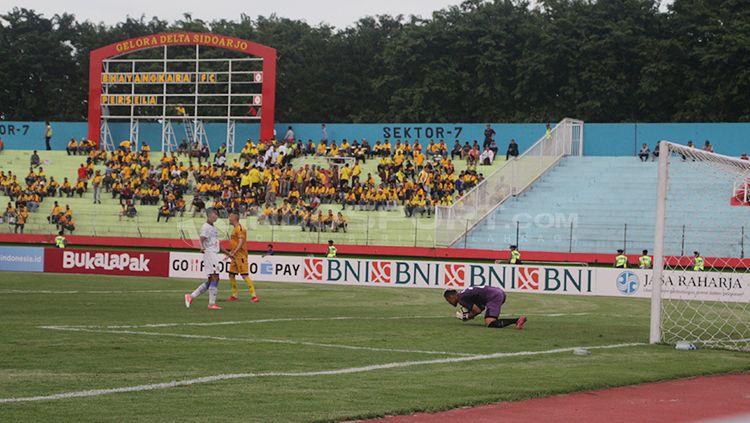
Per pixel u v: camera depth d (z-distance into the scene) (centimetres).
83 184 5481
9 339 1367
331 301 2512
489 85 7312
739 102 6406
